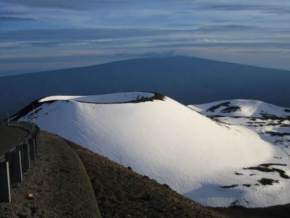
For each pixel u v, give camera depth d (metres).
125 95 125.81
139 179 22.53
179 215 16.11
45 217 13.07
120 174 22.42
